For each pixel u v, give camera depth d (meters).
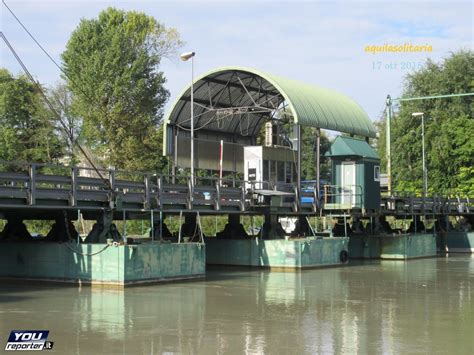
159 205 30.38
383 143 89.81
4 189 24.92
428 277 33.81
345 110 42.78
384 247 45.34
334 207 40.41
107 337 17.91
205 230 50.62
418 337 18.31
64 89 73.00
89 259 28.17
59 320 20.30
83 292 26.39
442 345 17.33
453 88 75.69
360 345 17.20
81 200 27.91
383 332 18.97
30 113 71.75
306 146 83.56
